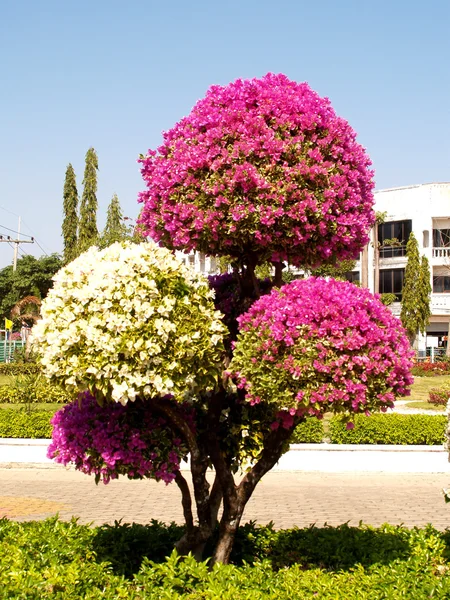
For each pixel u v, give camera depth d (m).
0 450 13.65
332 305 4.64
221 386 5.45
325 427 16.02
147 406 5.19
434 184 45.31
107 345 4.46
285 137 5.04
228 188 4.89
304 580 5.19
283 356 4.65
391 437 14.38
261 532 6.59
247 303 5.62
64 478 11.73
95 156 49.44
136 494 10.49
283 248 5.15
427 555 5.91
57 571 5.22
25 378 20.58
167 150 5.36
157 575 5.16
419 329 43.28
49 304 4.80
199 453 5.31
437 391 22.34
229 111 5.07
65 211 52.34
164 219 5.16
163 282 4.73
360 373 4.61
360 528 6.79
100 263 4.86
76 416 5.19
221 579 5.01
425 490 11.04
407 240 46.03
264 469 5.41
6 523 6.70
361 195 5.41
